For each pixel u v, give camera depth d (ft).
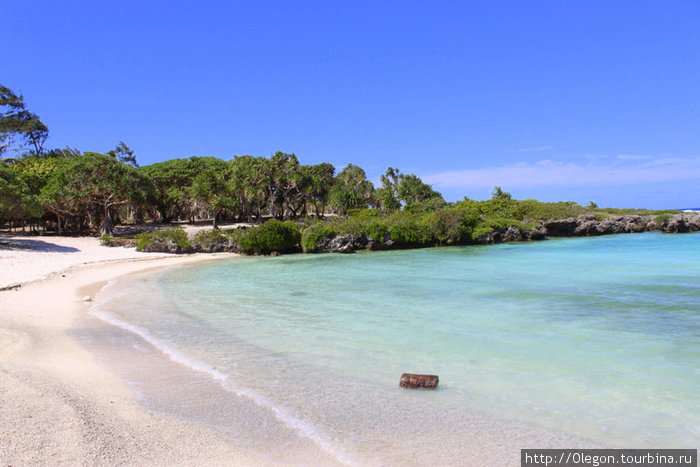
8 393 26.23
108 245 176.35
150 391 29.43
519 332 45.34
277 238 162.61
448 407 27.07
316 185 302.86
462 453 21.43
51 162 254.68
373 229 172.45
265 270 112.57
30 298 66.08
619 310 55.06
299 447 21.86
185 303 65.21
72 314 55.88
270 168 278.87
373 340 42.93
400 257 143.33
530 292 69.36
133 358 37.22
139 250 163.84
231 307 61.62
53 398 25.89
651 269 94.68
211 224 285.43
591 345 40.22
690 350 38.32
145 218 316.40
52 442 20.40
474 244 194.49
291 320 52.70
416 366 35.01
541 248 164.35
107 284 86.84
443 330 46.65
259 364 35.73
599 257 124.06
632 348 39.19
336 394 29.27
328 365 35.42
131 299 69.00
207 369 34.40
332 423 24.80
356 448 21.88
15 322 48.47
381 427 24.35
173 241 166.20
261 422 24.80
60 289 77.51
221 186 251.80
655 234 223.30
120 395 28.19
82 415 23.66
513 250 159.12
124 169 211.00
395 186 383.24
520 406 27.17
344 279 91.45
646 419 25.20
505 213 245.04
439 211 193.98
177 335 45.55
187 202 280.51
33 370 31.63
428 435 23.36
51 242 178.19
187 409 26.43
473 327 47.80
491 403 27.63
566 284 76.89
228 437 22.79
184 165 301.02
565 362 35.53
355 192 346.54
